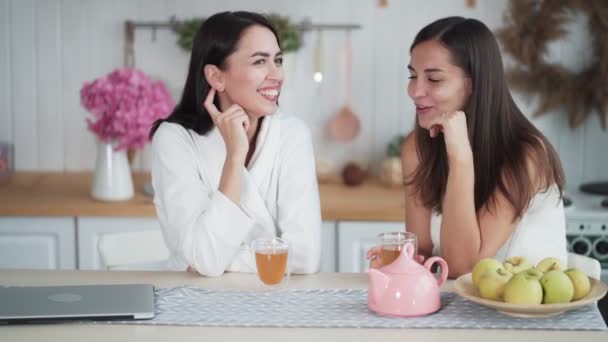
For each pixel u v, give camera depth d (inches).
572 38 137.0
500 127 82.7
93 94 121.6
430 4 139.4
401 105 142.3
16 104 142.1
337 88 141.9
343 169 138.7
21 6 139.6
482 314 67.1
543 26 135.5
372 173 144.0
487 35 81.4
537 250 82.6
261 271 74.3
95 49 140.9
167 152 86.4
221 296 72.5
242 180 86.0
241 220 78.2
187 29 135.8
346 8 139.9
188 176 85.4
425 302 66.6
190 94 88.7
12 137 142.9
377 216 121.1
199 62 86.6
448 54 80.4
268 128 88.3
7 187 132.3
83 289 71.7
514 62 137.7
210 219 78.2
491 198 82.5
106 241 93.0
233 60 84.4
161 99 123.8
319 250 85.6
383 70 141.4
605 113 136.6
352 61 141.2
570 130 140.0
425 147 87.0
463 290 69.4
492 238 82.5
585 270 83.2
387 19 140.2
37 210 121.4
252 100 85.0
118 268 117.4
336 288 75.0
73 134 143.4
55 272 79.9
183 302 70.7
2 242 122.7
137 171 144.5
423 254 90.1
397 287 66.6
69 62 141.3
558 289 64.3
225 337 62.9
